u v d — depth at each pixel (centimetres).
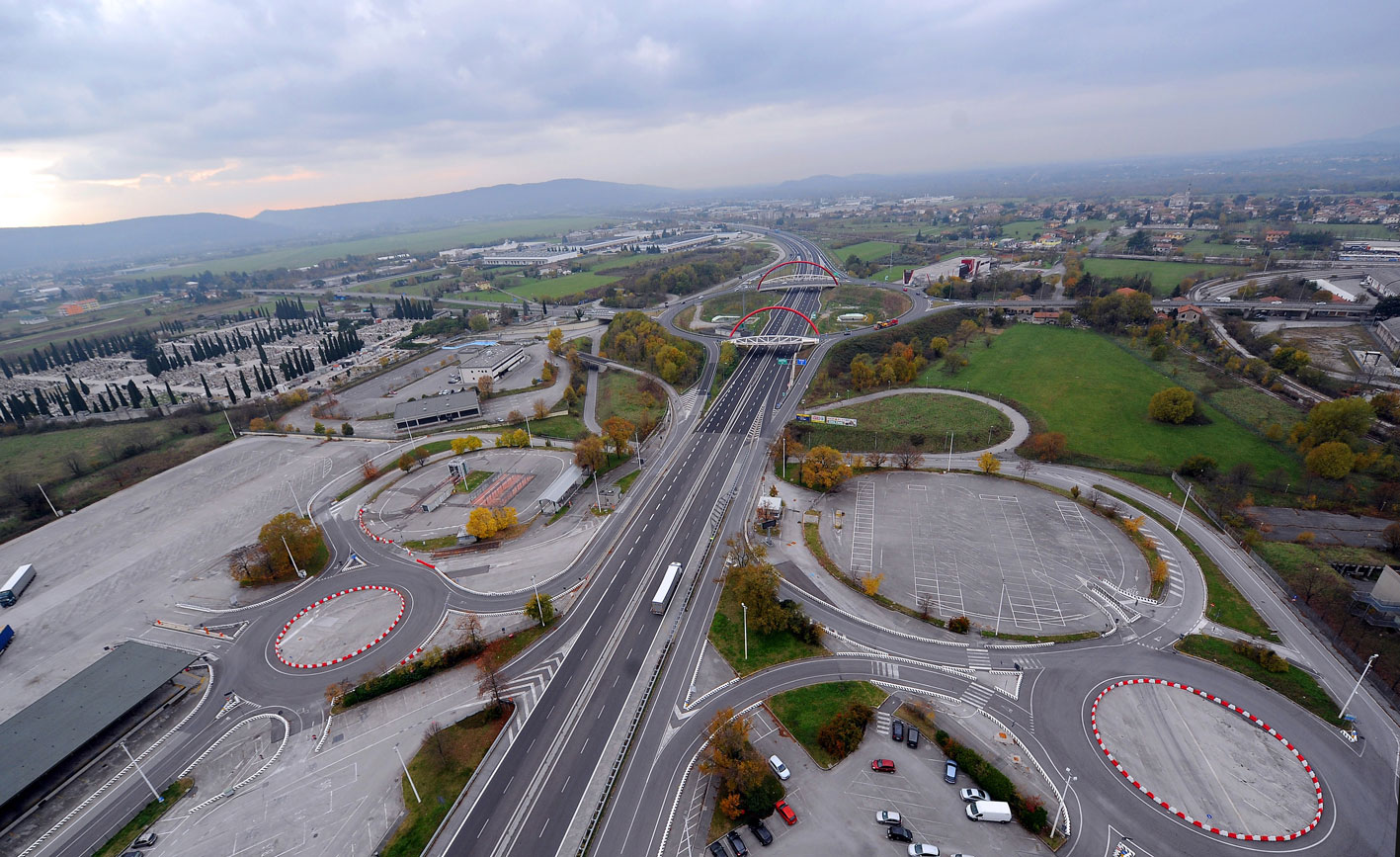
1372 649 10194
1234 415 18750
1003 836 7700
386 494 16662
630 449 18312
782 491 15938
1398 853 7412
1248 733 8975
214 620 12250
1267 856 7381
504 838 7881
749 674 10338
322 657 11138
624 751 9012
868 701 9731
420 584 12988
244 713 10075
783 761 8750
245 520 15825
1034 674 10138
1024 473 16112
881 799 8194
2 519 16462
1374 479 15000
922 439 18512
